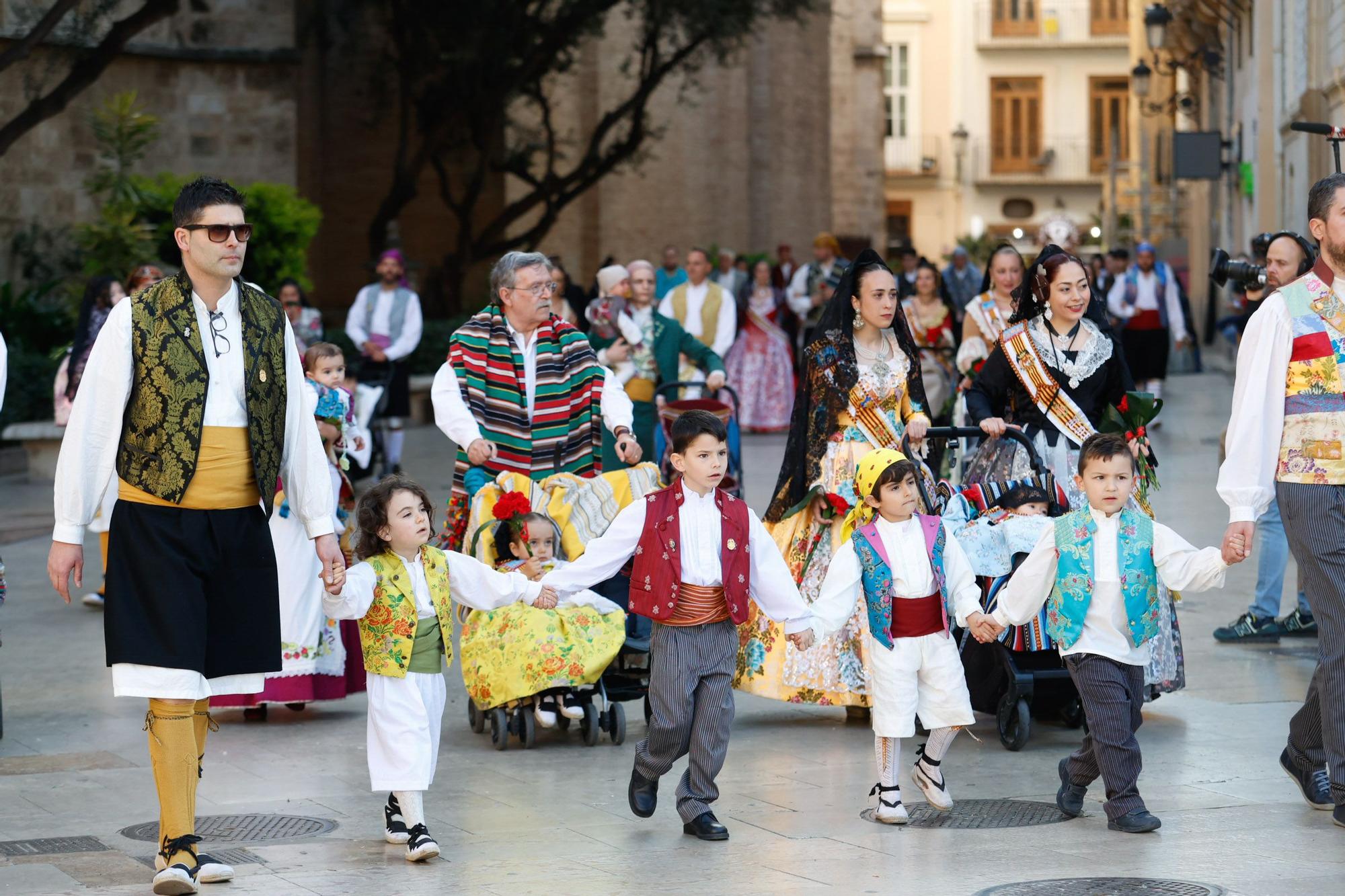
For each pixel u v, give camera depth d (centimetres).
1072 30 6412
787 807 636
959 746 743
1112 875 526
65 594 528
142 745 752
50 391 1944
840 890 515
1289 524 602
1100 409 792
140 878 537
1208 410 2261
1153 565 596
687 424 590
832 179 4881
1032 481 767
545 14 2700
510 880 534
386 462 1611
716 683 592
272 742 764
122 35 1892
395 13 2586
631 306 1280
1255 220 2600
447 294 2703
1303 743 616
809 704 805
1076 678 598
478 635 747
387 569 578
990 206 6500
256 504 544
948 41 6488
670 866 549
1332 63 1956
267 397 539
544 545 747
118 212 2000
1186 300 3002
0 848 582
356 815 632
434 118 2641
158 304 531
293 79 2600
